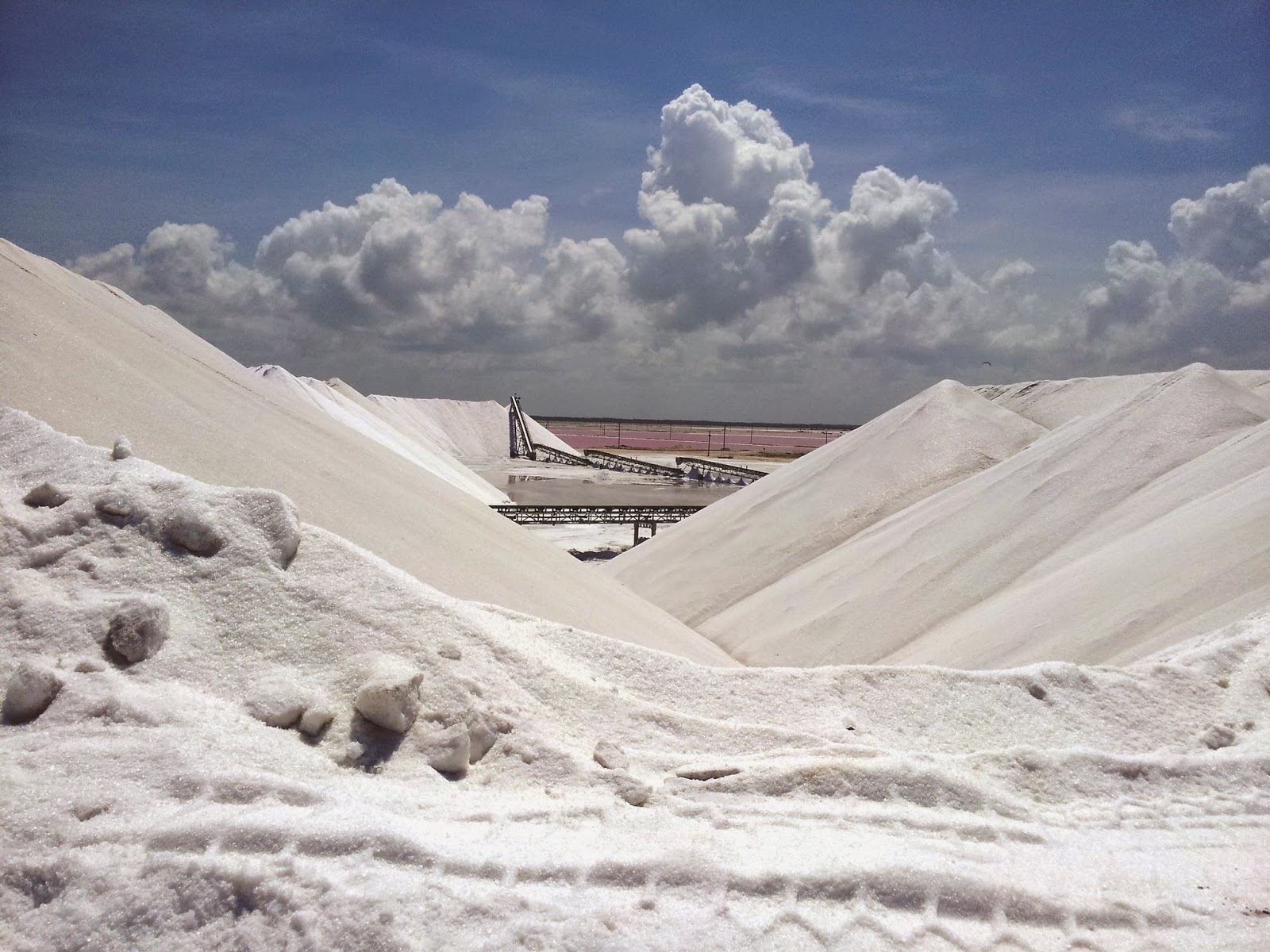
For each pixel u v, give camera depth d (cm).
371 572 407
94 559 372
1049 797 362
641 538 3006
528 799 305
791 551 1916
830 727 421
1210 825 350
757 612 1652
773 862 268
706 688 444
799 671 473
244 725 308
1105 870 297
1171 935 262
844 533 1922
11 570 357
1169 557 1041
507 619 456
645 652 462
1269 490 1055
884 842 296
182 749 279
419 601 398
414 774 311
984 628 1171
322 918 222
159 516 395
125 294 1272
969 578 1422
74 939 214
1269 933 265
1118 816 351
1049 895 272
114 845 236
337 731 321
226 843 240
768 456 8169
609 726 375
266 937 219
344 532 652
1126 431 1600
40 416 539
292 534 404
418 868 244
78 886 223
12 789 249
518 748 335
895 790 338
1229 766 399
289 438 848
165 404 701
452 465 3803
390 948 218
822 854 277
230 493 416
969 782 349
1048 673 493
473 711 342
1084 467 1566
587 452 6819
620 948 226
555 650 437
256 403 939
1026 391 2669
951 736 436
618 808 300
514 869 248
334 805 263
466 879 243
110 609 342
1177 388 1647
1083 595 1087
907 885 264
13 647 323
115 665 326
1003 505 1583
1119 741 450
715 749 375
